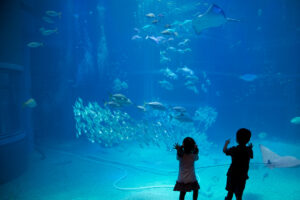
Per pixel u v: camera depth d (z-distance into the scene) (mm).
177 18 20094
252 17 28688
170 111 14633
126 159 12680
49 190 8523
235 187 3221
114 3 22188
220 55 22359
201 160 12227
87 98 20281
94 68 21094
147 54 21250
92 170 11008
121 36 23062
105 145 14812
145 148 14859
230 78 23891
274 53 29250
